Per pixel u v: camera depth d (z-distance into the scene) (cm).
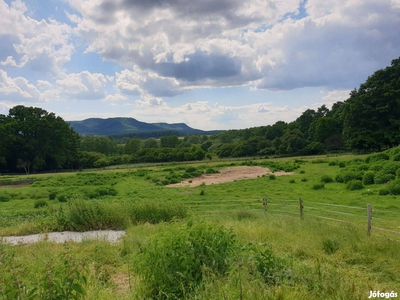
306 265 597
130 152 10806
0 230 1240
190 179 3619
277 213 1450
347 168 2805
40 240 975
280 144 7688
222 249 528
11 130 5862
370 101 4925
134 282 521
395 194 1758
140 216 1314
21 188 3403
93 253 779
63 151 6538
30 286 343
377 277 577
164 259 483
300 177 2958
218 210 1597
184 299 418
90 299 410
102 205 1301
